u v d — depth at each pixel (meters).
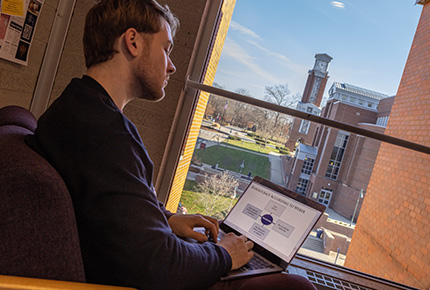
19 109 0.96
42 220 0.55
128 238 0.64
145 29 0.82
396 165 5.95
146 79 0.85
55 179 0.56
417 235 5.00
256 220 1.16
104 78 0.81
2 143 0.60
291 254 1.03
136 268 0.64
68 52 1.80
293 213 1.13
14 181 0.53
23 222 0.54
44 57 1.75
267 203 1.19
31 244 0.55
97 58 0.82
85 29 0.84
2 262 0.53
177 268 0.69
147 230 0.66
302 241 1.05
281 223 1.12
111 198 0.64
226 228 1.17
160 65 0.85
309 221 1.09
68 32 1.80
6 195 0.53
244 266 0.92
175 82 1.77
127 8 0.80
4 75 1.53
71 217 0.58
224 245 0.90
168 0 1.75
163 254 0.67
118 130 0.70
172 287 0.68
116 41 0.80
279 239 1.08
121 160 0.67
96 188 0.64
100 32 0.80
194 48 1.76
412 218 5.30
